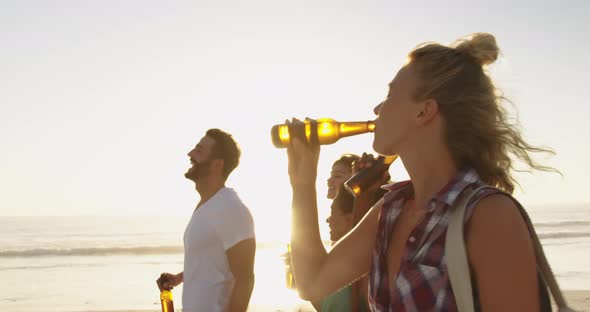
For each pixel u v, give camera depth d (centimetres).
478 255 126
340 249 171
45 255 4188
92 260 3794
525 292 120
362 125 183
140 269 3219
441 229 133
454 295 128
